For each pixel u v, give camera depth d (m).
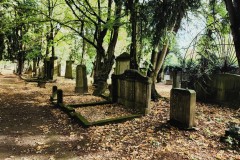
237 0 5.27
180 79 16.45
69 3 14.51
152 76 11.81
